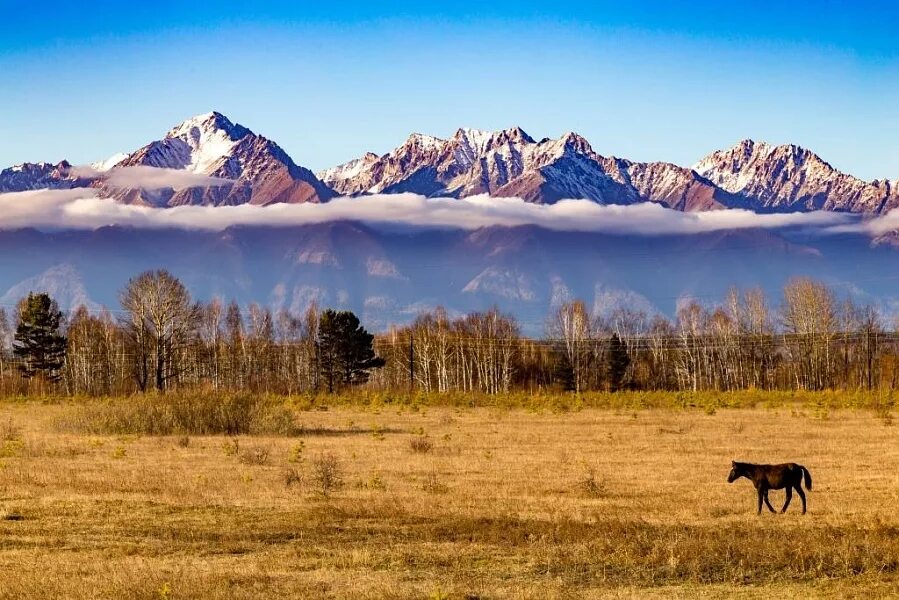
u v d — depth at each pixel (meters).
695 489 55.16
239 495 52.03
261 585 33.41
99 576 34.59
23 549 39.53
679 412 131.75
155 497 51.31
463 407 153.75
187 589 32.62
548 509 47.75
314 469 63.34
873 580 34.19
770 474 47.00
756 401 156.50
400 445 82.31
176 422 97.25
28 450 77.44
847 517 45.81
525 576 35.34
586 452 75.50
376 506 47.78
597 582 34.47
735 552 37.06
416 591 32.78
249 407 98.69
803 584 33.97
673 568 35.47
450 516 45.75
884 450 75.25
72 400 180.38
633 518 45.38
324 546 40.03
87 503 49.56
